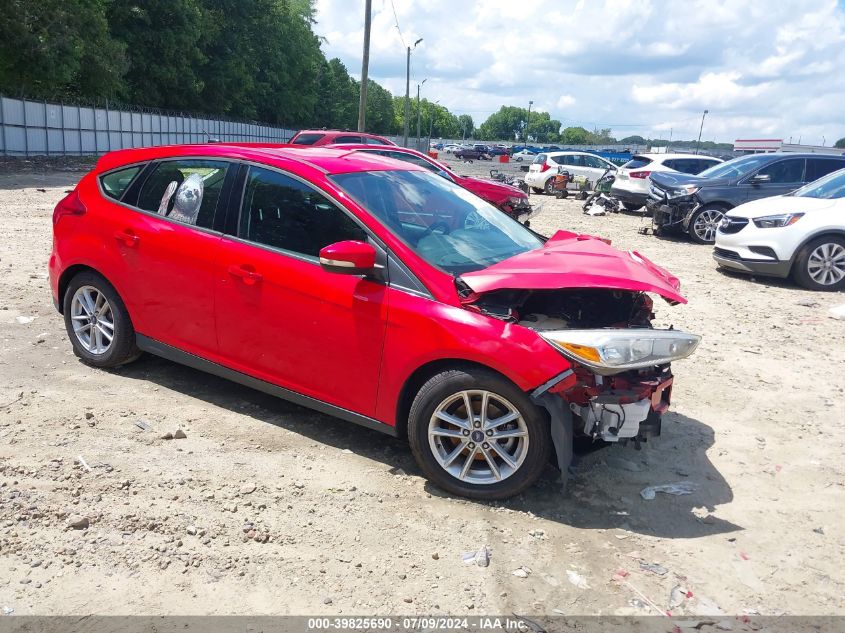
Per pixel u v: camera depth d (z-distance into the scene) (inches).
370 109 4402.1
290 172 159.6
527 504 139.8
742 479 155.2
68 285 196.4
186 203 173.0
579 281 132.8
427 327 136.9
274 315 155.5
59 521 124.3
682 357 133.3
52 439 153.3
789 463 163.9
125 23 1813.5
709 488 150.3
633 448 167.8
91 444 152.4
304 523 128.7
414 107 5447.8
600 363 126.3
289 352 155.6
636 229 626.2
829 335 275.9
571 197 957.2
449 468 140.5
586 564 121.2
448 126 6707.7
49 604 103.9
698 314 304.3
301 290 150.9
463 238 161.5
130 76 1875.0
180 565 114.7
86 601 105.0
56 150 1412.4
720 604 112.6
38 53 1302.9
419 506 137.0
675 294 134.0
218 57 2255.2
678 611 110.3
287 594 109.3
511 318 137.6
